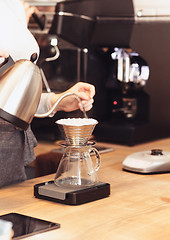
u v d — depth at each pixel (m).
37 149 2.07
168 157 1.62
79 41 2.07
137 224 1.12
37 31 2.05
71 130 1.24
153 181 1.50
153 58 2.10
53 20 2.00
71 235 1.05
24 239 1.03
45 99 1.63
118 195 1.35
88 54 2.13
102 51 2.15
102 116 2.19
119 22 2.06
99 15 2.07
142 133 2.10
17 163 1.54
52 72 2.20
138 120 2.15
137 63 2.08
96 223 1.13
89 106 1.58
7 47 1.48
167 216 1.18
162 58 2.13
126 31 2.04
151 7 2.06
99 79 2.17
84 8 2.02
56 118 2.20
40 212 1.20
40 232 1.06
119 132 2.09
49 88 2.20
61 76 2.19
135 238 1.04
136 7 2.05
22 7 1.60
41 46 2.16
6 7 1.50
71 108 1.60
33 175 2.00
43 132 2.24
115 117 2.20
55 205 1.26
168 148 2.00
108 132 2.12
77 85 1.60
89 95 1.57
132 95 2.15
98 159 1.34
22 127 1.14
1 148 1.49
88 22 2.05
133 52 2.12
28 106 1.14
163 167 1.59
